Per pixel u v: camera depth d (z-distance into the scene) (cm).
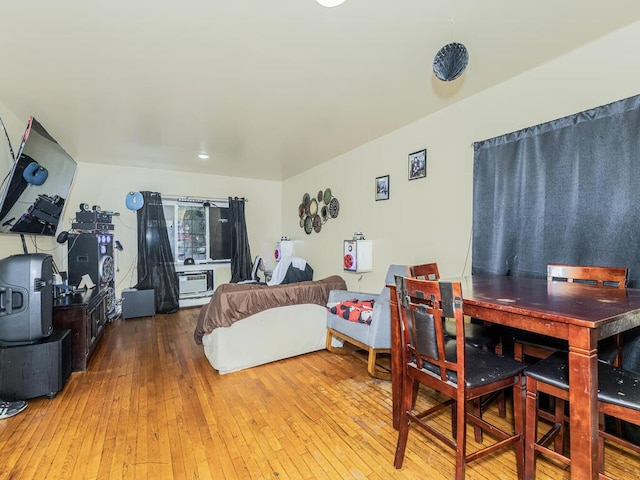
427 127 302
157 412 205
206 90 247
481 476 149
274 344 287
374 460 161
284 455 165
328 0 152
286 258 477
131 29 173
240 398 224
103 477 149
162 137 356
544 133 210
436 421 196
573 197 197
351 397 225
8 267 217
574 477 106
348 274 418
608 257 182
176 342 347
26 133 253
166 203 523
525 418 140
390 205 348
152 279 483
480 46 194
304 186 534
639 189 171
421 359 146
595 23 174
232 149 406
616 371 131
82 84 234
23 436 180
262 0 153
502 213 234
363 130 339
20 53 194
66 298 296
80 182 464
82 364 269
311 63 210
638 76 175
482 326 216
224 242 571
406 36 183
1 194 260
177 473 152
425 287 138
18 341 217
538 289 162
